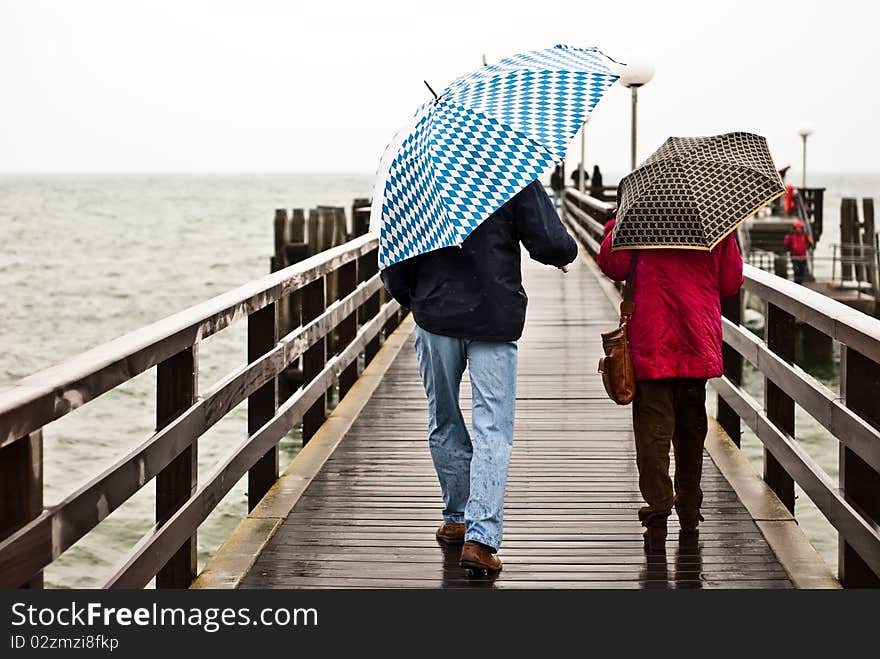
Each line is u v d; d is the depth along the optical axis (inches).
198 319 153.4
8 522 103.1
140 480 129.3
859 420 141.3
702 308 167.2
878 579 156.3
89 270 1766.7
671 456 233.6
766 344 204.5
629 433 261.1
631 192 166.1
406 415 282.8
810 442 556.1
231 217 3882.9
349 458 237.9
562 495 208.2
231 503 462.6
